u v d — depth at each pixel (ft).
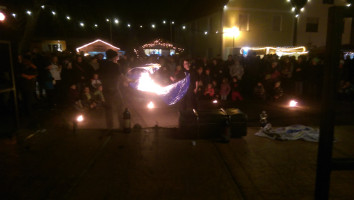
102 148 14.37
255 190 10.00
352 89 30.45
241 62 39.01
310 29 73.15
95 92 24.89
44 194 9.71
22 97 22.07
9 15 28.53
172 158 13.05
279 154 13.58
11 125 19.01
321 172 5.41
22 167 11.96
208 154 13.57
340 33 4.90
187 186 10.31
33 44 68.44
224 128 15.31
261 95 32.22
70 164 12.32
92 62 29.09
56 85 29.32
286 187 10.23
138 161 12.68
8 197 9.48
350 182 10.53
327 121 5.18
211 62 37.04
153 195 9.66
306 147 14.57
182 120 15.69
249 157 13.19
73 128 17.25
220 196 9.58
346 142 15.40
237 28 65.57
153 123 19.89
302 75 33.47
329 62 5.01
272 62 34.55
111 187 10.23
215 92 32.76
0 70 15.88
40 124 19.26
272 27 69.15
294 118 21.74
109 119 18.12
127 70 32.04
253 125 19.43
